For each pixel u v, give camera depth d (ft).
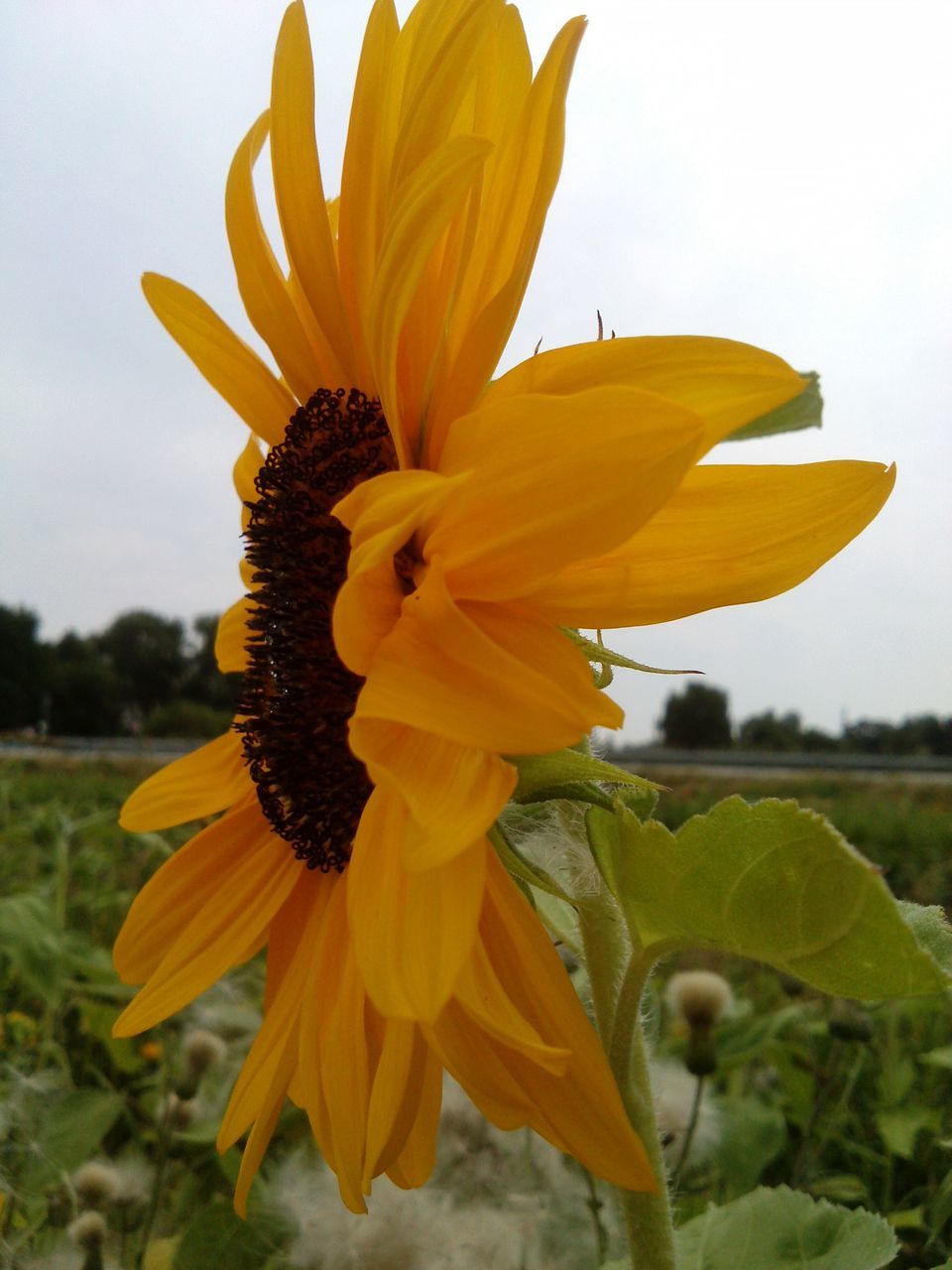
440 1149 1.01
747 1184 1.12
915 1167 1.12
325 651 0.71
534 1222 0.93
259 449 0.97
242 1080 0.69
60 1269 0.93
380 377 0.58
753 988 1.71
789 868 0.49
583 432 0.48
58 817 2.06
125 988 1.52
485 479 0.50
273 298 0.76
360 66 0.66
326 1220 0.92
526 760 0.53
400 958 0.48
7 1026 1.36
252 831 0.83
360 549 0.50
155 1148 1.23
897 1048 1.29
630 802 0.60
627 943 0.66
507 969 0.55
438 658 0.50
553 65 0.55
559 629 0.56
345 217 0.68
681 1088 1.18
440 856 0.43
